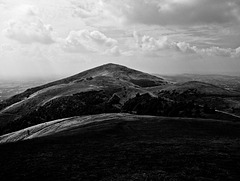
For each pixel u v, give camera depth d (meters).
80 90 167.25
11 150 37.31
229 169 24.95
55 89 181.50
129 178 22.58
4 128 122.88
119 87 178.75
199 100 139.50
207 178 22.31
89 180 22.75
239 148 33.53
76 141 41.06
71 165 27.67
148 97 126.94
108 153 32.03
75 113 125.12
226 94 159.12
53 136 49.34
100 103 139.50
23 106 156.25
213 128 48.44
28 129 88.94
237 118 79.31
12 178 25.16
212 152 31.27
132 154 30.98
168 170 24.59
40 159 31.08
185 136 41.69
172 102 106.12
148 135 43.25
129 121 58.50
